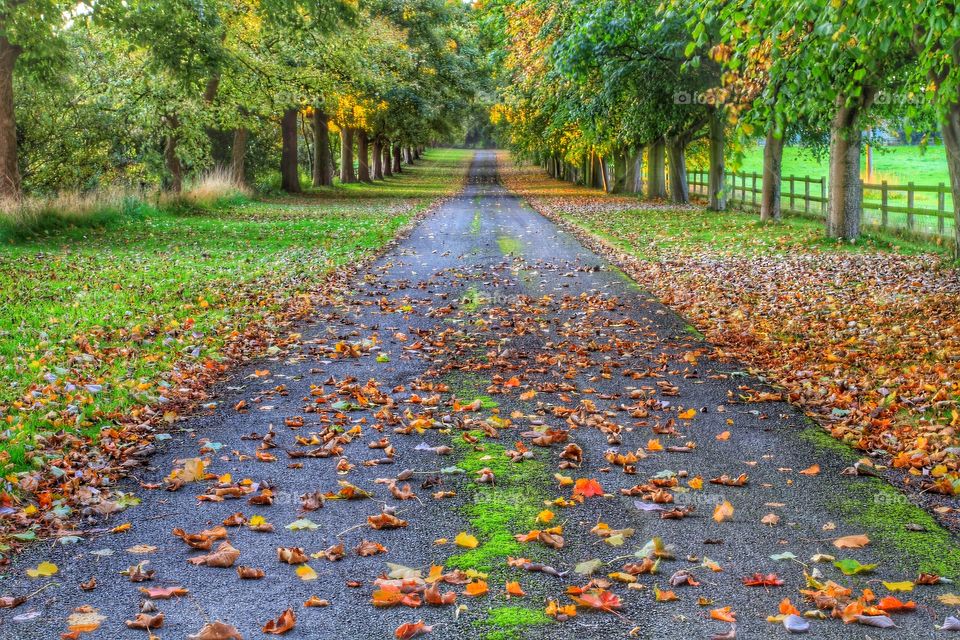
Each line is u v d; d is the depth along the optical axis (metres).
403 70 41.38
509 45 25.55
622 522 4.79
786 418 6.71
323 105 35.62
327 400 7.21
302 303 11.70
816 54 7.50
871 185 20.39
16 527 4.71
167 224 21.98
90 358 8.16
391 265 15.72
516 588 3.97
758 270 14.82
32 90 24.98
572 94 28.12
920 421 6.44
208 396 7.38
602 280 14.02
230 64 23.45
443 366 8.35
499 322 10.49
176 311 10.82
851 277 13.56
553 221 26.47
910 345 8.78
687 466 5.68
